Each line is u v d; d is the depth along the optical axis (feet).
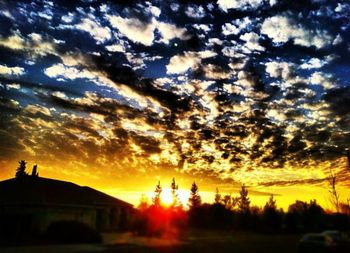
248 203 319.27
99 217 140.56
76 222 96.99
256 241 118.83
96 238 95.14
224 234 157.69
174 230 143.33
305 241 86.02
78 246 83.92
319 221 234.58
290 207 288.10
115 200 150.20
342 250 87.51
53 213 121.70
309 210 239.50
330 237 86.07
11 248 77.36
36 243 88.38
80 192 142.20
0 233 110.93
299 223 230.27
